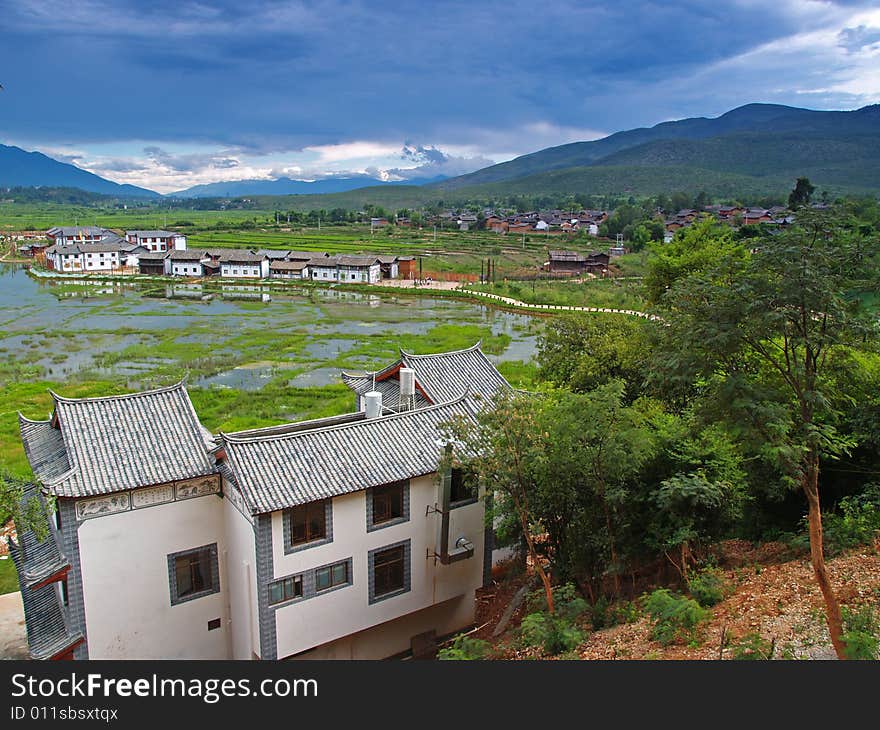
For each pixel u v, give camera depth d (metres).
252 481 26.55
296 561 27.30
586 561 28.47
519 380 77.19
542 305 140.62
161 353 92.69
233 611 29.95
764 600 23.91
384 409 36.50
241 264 181.62
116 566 27.39
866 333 16.47
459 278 179.12
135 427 29.11
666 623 23.33
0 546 40.03
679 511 26.94
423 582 31.39
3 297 147.25
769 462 27.97
